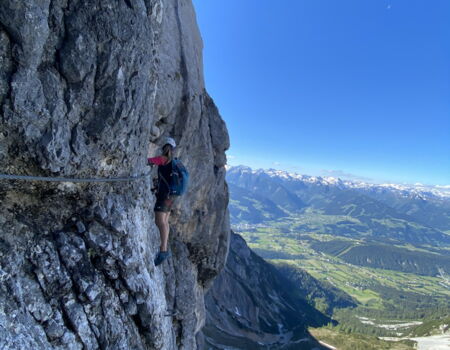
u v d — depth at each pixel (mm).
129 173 8844
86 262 7234
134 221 8922
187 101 18359
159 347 9086
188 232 20719
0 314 5297
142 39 7973
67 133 6613
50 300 6258
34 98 5918
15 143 5906
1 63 5477
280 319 170875
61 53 6285
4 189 6207
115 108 7352
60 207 7207
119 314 7715
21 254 6152
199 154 19969
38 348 5613
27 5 5559
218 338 107750
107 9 6910
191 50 20250
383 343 167875
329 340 161625
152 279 9336
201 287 23609
